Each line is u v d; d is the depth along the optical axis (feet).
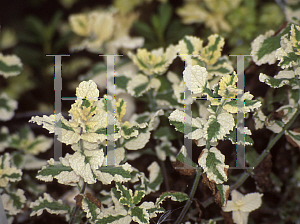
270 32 2.21
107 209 2.18
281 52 2.15
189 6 2.23
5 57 2.19
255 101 2.14
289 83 2.17
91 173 2.11
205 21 2.24
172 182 2.24
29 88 2.23
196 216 2.25
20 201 2.24
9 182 2.25
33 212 2.18
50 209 2.19
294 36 2.15
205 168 2.14
